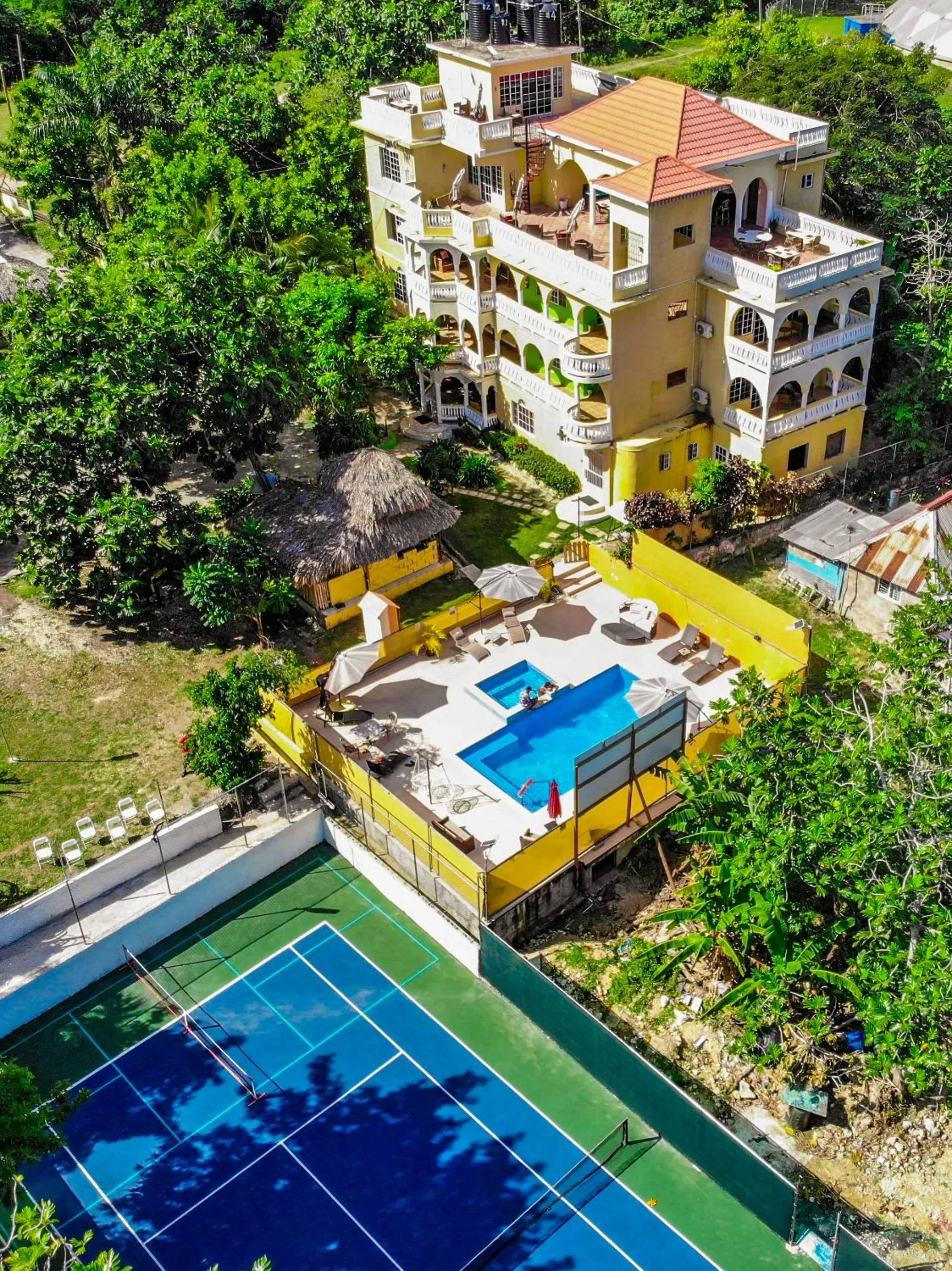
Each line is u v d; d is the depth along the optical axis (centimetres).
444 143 6031
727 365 5238
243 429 5022
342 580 4866
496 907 3600
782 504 5272
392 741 4341
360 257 6650
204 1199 3155
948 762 3181
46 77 8081
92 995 3700
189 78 8681
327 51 8838
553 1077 3384
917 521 4653
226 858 3947
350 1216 3092
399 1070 3428
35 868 3925
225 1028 3575
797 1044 3306
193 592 4603
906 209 6116
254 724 4075
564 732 4388
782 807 3259
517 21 6188
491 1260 2970
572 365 5125
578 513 5428
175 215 6191
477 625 4853
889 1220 2978
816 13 11462
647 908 3797
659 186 4916
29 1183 3209
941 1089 3203
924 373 5559
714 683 4472
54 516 4678
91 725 4472
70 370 4675
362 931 3856
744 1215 3028
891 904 2934
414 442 6031
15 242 8512
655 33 11131
